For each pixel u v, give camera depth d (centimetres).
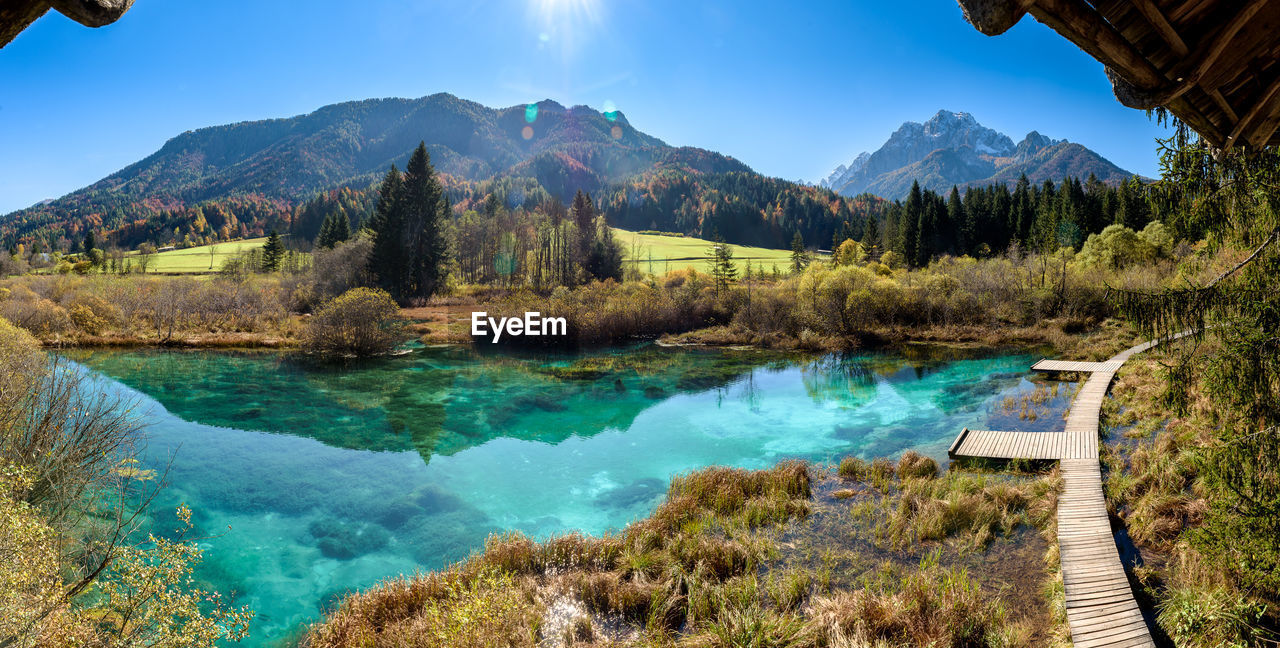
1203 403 1151
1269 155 525
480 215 8738
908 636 701
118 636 532
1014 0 112
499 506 1229
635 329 3803
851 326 3600
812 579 869
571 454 1559
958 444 1420
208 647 565
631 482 1361
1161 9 122
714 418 1906
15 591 480
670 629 745
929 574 846
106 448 951
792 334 3581
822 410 1978
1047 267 4169
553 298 4134
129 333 3362
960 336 3394
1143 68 149
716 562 889
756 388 2342
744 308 3941
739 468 1332
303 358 2947
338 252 5619
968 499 1058
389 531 1115
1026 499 1092
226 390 2225
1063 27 131
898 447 1548
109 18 84
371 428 1786
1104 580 791
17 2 73
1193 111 177
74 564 725
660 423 1853
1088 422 1526
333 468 1447
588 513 1194
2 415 841
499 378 2527
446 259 6112
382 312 3119
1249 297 574
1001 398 2005
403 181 6022
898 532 973
